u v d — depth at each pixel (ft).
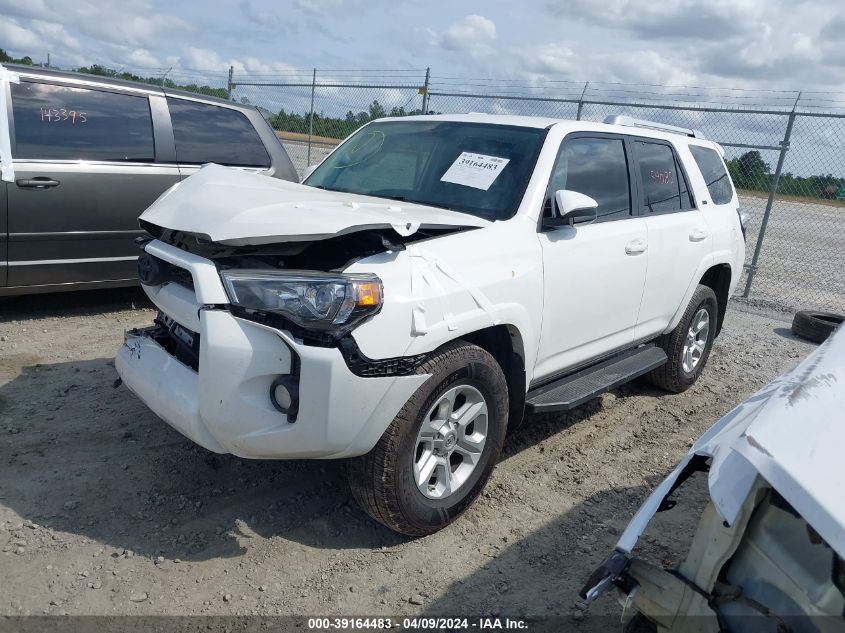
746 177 32.19
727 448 6.59
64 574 9.49
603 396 17.83
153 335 11.29
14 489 11.28
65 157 18.83
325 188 14.25
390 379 9.40
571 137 13.51
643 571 6.77
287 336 8.92
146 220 10.68
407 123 15.08
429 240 10.44
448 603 9.52
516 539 11.07
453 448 10.82
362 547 10.61
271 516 11.18
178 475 12.07
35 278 18.74
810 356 8.43
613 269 13.78
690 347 18.15
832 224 59.62
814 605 5.82
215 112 22.20
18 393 14.74
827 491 5.75
